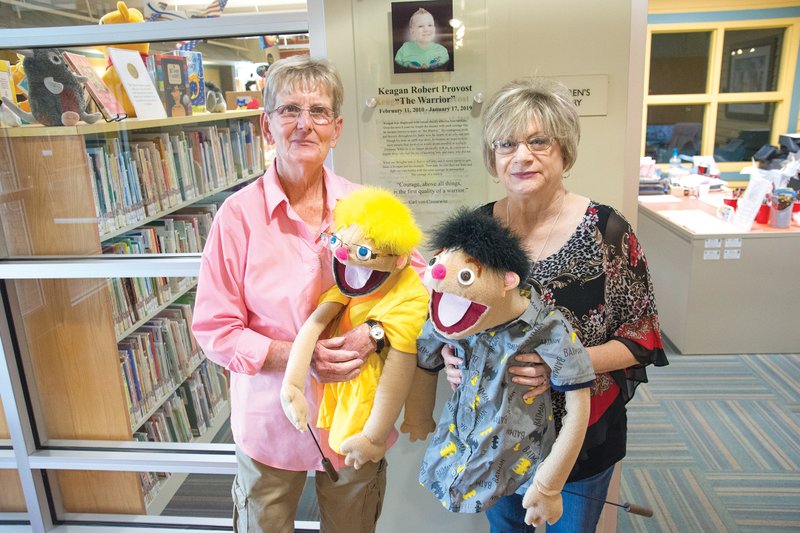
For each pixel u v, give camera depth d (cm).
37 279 197
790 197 364
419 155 173
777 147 535
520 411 112
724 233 359
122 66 184
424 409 133
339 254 114
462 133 170
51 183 191
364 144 173
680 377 348
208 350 130
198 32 171
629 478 250
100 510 221
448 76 166
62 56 182
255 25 168
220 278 131
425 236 157
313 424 136
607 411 133
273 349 128
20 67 183
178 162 194
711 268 365
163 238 198
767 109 561
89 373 207
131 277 201
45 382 208
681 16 540
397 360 123
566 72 162
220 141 186
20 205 193
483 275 103
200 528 214
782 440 276
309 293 131
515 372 110
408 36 163
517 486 116
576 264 125
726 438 279
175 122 190
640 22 157
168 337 234
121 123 189
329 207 135
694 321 376
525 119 119
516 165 121
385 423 124
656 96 567
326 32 165
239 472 147
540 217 133
